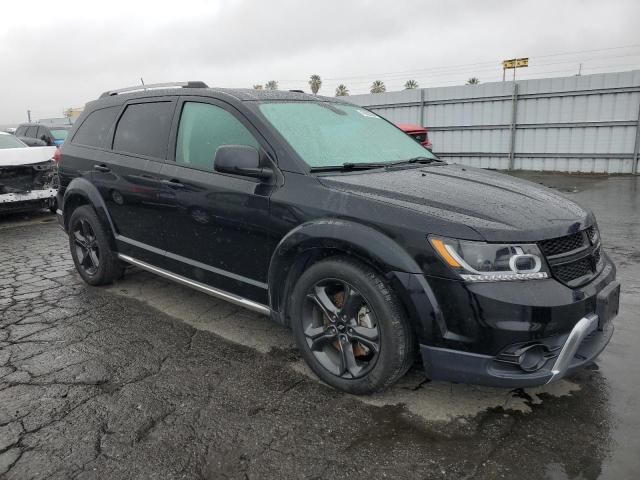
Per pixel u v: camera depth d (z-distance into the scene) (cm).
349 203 278
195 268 372
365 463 235
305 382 308
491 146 1537
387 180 304
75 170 477
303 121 351
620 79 1294
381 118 439
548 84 1397
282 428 262
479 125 1540
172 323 402
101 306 439
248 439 253
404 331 266
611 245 617
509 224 251
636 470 226
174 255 389
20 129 1678
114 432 259
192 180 355
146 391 299
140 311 427
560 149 1421
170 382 309
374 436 254
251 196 318
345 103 427
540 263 248
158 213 389
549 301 241
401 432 257
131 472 230
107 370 325
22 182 798
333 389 299
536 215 267
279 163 314
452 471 229
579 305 249
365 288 269
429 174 333
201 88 384
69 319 411
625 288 461
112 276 477
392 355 267
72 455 242
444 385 302
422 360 264
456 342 249
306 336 304
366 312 279
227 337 375
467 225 248
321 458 239
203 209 348
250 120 334
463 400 286
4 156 782
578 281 260
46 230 779
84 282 506
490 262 242
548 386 299
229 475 228
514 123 1473
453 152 1614
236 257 339
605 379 305
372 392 282
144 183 395
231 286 350
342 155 339
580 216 284
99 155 450
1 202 773
